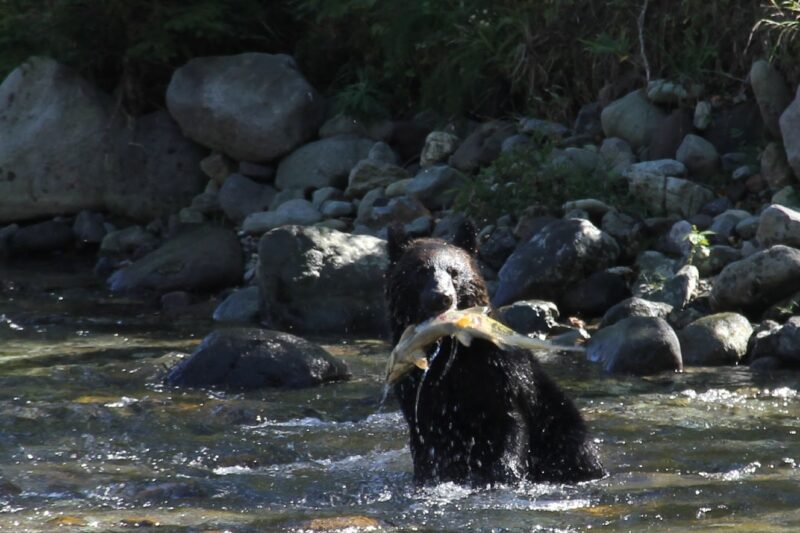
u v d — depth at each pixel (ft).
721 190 87.92
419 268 46.91
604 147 94.12
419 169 106.83
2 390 65.31
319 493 44.75
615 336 69.62
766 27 93.15
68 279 103.76
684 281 77.10
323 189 104.78
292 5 123.95
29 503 42.83
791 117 83.35
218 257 97.60
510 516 40.60
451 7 111.65
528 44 106.22
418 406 47.03
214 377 66.90
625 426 54.95
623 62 102.58
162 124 116.88
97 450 52.08
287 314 84.43
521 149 94.02
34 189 115.34
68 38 117.08
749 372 66.85
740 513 39.81
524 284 80.07
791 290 72.90
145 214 114.83
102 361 73.61
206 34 115.96
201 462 50.26
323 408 61.46
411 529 38.93
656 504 41.63
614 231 84.58
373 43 118.52
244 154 111.14
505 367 46.34
